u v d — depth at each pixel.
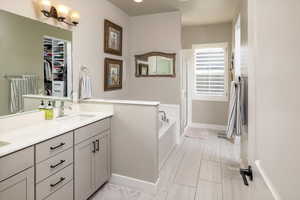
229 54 4.69
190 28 4.95
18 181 1.27
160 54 3.77
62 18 2.18
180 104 3.81
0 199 1.16
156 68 3.83
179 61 3.68
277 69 0.59
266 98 0.70
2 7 1.63
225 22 4.57
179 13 3.63
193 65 5.02
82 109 2.54
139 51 3.92
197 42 4.92
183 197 2.12
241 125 2.36
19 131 1.62
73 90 2.46
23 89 1.83
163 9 3.57
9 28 1.70
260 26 0.77
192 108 5.12
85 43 2.67
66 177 1.68
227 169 2.76
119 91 3.63
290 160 0.49
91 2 2.78
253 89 0.89
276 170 0.59
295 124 0.47
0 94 1.64
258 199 0.78
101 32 3.03
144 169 2.25
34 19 1.92
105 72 3.14
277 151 0.58
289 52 0.50
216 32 4.75
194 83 5.07
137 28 3.90
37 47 1.96
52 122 1.98
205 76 4.99
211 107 4.98
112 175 2.40
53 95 2.17
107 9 3.16
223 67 4.81
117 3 3.29
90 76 2.79
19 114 1.79
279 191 0.56
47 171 1.49
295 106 0.47
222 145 3.75
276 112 0.60
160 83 3.83
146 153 2.23
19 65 1.79
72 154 1.75
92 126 2.01
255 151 0.86
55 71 2.19
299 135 0.45
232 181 2.44
